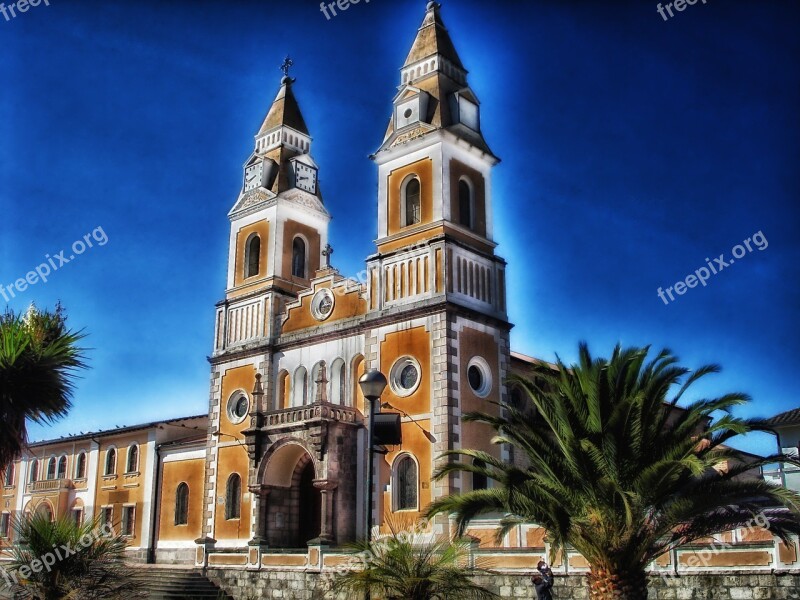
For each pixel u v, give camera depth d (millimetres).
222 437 45844
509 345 40844
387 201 42438
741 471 21938
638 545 22000
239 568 37812
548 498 21797
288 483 41875
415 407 37750
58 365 18797
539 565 27078
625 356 23156
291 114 51750
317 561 34750
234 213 50281
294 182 49531
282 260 47688
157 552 49938
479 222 42062
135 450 54406
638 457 22156
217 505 44750
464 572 20781
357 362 41406
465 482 36219
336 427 38875
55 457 60625
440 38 44188
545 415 23703
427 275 39250
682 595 25484
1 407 18094
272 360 45219
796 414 38750
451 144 41500
